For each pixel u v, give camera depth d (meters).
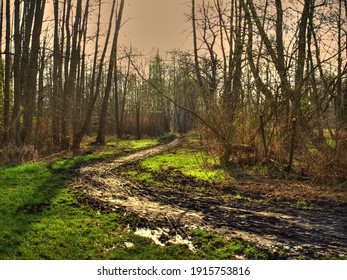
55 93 23.84
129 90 40.09
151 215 8.52
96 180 12.92
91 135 37.41
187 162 16.86
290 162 12.16
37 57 20.61
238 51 14.71
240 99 14.20
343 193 9.97
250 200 9.68
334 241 6.77
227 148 14.04
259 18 14.02
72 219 8.19
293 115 12.21
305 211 8.62
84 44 28.94
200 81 15.30
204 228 7.59
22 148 18.52
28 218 8.16
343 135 11.05
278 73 12.56
